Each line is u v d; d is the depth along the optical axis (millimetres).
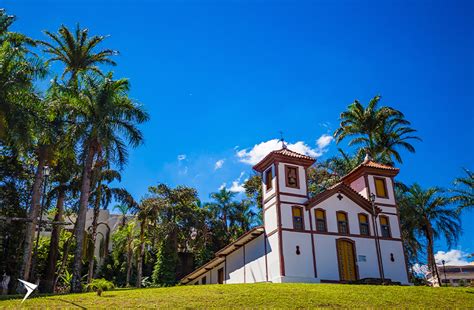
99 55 41844
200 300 20297
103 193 41188
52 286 36500
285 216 33344
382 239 35938
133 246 54656
